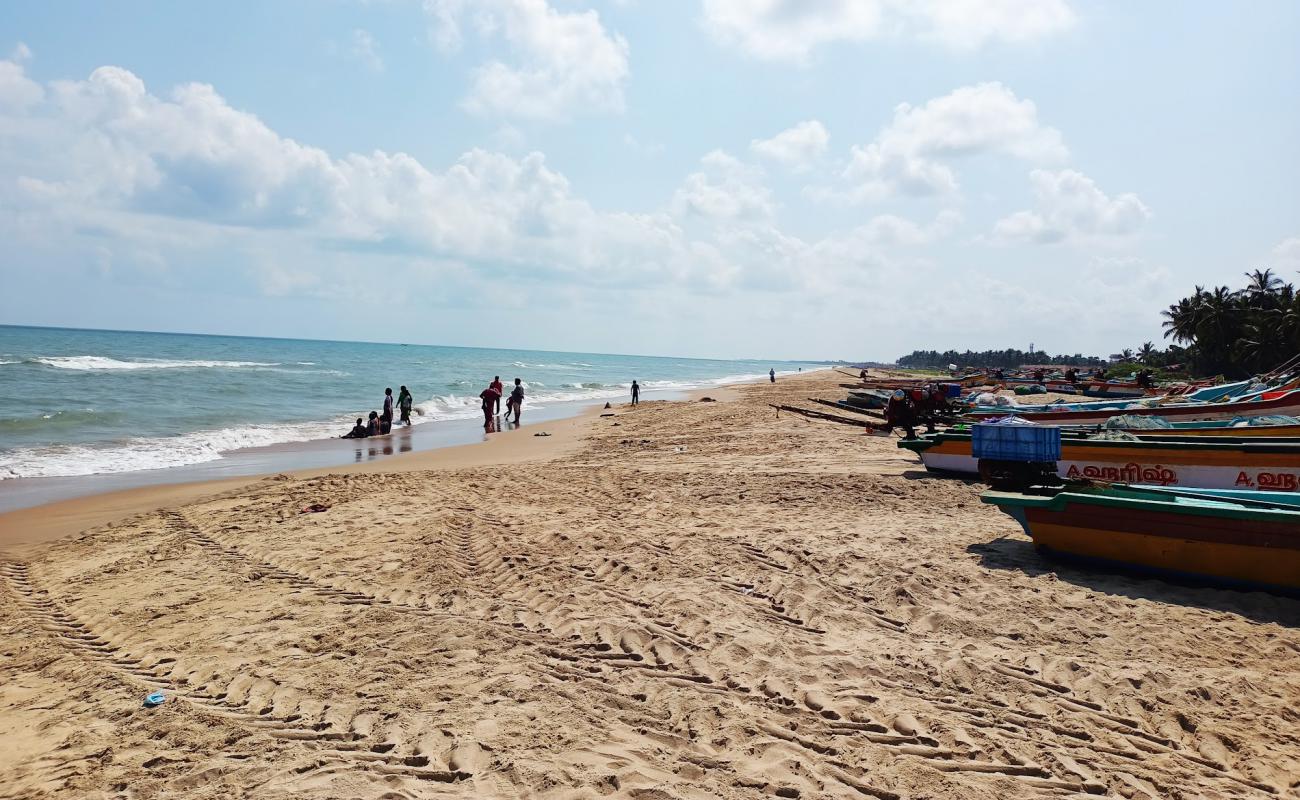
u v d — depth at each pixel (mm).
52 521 10828
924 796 3686
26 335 145375
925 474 13156
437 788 3695
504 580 7203
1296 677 4988
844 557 7750
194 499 12336
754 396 43562
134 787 3756
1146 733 4344
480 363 93750
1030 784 3812
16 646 5832
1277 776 3902
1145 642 5570
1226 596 6535
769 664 5219
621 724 4383
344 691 4809
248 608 6531
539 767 3859
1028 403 31203
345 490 12484
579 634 5801
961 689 4875
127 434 20969
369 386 43219
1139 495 7957
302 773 3844
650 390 55000
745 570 7453
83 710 4672
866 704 4641
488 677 4984
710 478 13133
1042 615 6141
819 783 3777
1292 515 6258
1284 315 64250
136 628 6141
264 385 39438
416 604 6555
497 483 13000
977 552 7996
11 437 19406
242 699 4754
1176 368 84688
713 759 4004
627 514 10164
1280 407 15039
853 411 27688
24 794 3725
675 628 5910
